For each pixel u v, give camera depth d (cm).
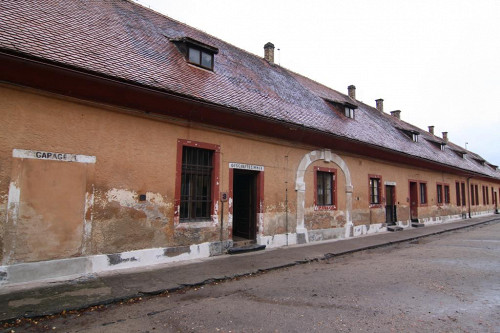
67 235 653
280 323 456
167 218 808
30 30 660
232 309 513
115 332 425
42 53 597
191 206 877
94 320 463
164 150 813
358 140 1352
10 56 553
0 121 587
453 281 686
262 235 1044
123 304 532
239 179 1142
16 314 455
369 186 1541
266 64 1659
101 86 682
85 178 681
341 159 1380
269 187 1077
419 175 2019
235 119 941
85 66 639
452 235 1611
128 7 1157
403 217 1812
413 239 1423
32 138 620
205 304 537
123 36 898
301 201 1184
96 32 826
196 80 920
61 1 874
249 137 1020
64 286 588
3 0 711
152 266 759
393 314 491
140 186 763
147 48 920
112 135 726
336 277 725
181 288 617
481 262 890
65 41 698
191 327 442
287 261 861
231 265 797
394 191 1755
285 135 1116
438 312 500
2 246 580
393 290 618
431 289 625
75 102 677
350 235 1390
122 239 728
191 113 848
